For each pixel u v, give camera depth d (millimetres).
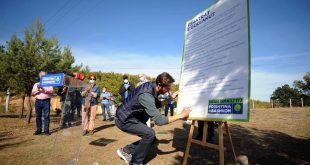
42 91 7242
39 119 7375
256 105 37625
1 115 17375
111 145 5660
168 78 3531
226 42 3045
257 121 10195
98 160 4363
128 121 3711
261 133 6809
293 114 12891
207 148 5043
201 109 3244
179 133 7191
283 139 5789
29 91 14008
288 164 3740
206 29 3553
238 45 2826
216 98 3006
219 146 3051
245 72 2654
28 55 13516
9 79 13664
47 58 14008
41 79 4125
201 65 3506
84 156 4645
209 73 3275
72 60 17109
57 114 15672
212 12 3465
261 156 4238
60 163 4035
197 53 3678
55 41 14766
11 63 13391
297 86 42219
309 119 9930
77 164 4090
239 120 2588
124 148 4125
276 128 7793
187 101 3607
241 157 3582
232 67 2863
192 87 3586
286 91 41781
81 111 4547
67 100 4227
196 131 7516
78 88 4547
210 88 3178
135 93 3686
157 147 5262
